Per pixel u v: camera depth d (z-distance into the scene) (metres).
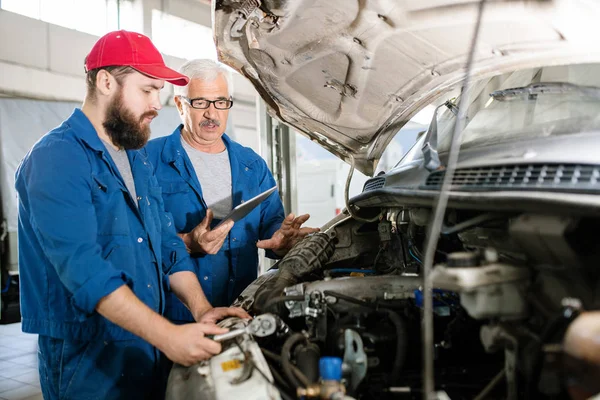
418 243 2.06
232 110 9.18
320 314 1.59
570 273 1.26
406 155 2.50
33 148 1.76
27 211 1.78
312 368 1.39
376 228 2.55
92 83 1.85
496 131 1.72
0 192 5.69
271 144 5.23
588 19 1.46
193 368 1.53
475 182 1.42
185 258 2.17
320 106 2.50
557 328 1.16
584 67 1.75
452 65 1.96
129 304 1.56
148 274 1.94
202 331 1.53
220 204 2.64
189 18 8.45
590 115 1.49
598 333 0.98
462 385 1.46
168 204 2.56
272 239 2.43
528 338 1.26
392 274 2.01
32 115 6.08
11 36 6.22
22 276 1.86
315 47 2.06
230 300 2.58
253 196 2.73
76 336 1.78
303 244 2.25
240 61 2.26
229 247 2.58
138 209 1.95
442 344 1.54
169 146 2.59
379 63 2.07
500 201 1.27
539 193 1.20
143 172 2.09
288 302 1.62
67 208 1.65
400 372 1.44
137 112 1.85
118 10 7.64
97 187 1.82
